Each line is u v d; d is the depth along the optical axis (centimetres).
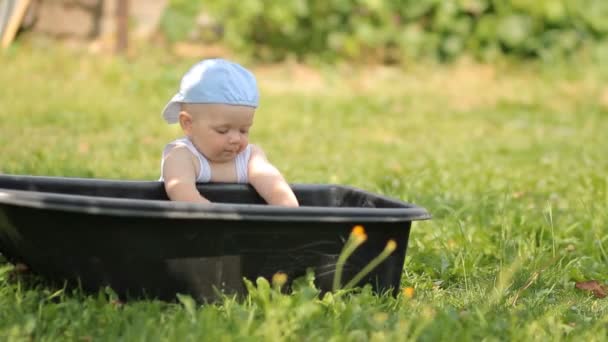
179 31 1662
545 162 974
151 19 1695
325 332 380
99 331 374
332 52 1741
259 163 505
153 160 912
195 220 395
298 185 509
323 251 418
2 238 428
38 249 405
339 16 1753
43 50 1530
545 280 502
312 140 1134
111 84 1411
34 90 1310
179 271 403
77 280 405
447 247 565
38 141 987
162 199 494
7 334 362
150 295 404
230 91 473
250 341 357
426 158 1010
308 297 398
